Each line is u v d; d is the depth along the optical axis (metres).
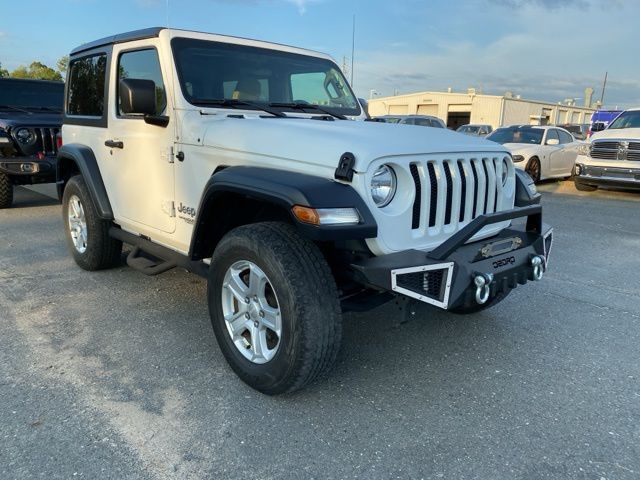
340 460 2.41
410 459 2.42
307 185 2.51
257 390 2.91
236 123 3.18
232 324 3.02
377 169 2.58
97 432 2.57
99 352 3.40
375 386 3.05
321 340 2.60
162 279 4.82
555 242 6.79
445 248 2.62
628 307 4.38
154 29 3.66
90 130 4.52
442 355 3.46
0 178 7.88
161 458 2.39
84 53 4.64
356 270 2.60
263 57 3.95
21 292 4.45
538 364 3.35
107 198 4.42
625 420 2.75
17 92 9.40
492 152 3.22
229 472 2.32
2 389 2.93
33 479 2.24
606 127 12.55
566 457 2.44
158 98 3.63
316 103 4.24
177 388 2.99
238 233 2.83
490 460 2.42
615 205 10.09
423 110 49.59
